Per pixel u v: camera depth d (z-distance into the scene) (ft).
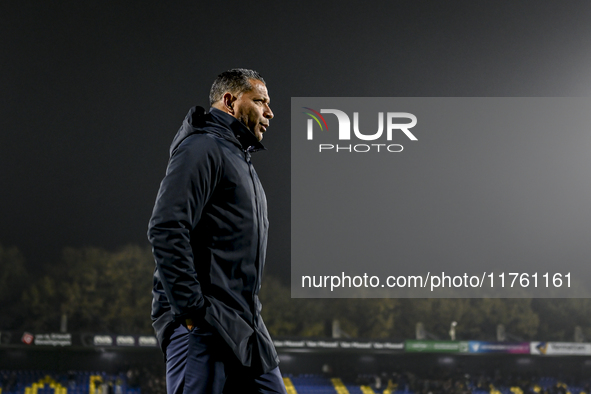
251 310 6.79
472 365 113.19
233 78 7.45
